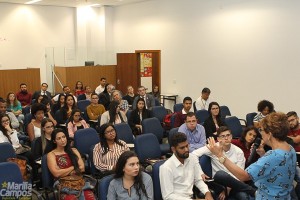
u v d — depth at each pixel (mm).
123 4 10750
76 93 9039
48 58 10711
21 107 7461
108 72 10750
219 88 8234
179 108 6641
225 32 7930
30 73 9672
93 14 11227
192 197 2951
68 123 5250
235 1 7637
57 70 10195
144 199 2699
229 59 7910
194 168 3012
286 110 6867
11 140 4496
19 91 8914
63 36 11039
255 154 3301
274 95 7062
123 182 2682
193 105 7062
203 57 8562
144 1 10062
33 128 4887
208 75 8477
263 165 1757
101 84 9055
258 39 7254
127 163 2623
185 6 8883
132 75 10500
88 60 11273
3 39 9930
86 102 7207
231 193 3074
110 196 2643
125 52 11023
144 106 6039
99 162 3674
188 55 8969
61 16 10945
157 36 9836
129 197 2650
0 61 9945
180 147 2873
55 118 6102
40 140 4082
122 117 5645
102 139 3736
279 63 6910
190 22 8797
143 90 7344
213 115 5180
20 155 4273
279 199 1775
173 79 9508
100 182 2709
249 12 7375
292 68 6688
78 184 3105
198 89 8805
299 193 2996
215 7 8094
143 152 4102
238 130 5457
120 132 4816
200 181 2994
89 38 11273
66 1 9828
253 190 2959
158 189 2936
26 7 10273
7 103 7125
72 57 11070
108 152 3705
